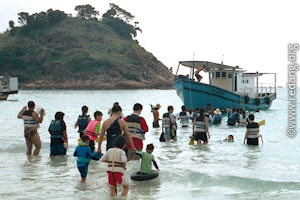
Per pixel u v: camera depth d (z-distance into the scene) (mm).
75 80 189625
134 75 195750
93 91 162875
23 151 14383
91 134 12375
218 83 39375
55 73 192250
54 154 12828
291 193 8609
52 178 10180
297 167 11664
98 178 10164
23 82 190500
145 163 10047
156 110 23562
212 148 15266
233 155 13625
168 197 8531
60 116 12914
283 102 77875
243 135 19734
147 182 9797
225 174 10430
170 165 11750
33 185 9492
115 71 194250
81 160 9727
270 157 13367
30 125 13281
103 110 45406
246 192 8836
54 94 121938
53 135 12828
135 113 11961
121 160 8320
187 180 9945
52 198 8398
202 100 35312
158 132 21172
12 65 196250
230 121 24656
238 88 39438
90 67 193875
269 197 8383
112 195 8453
